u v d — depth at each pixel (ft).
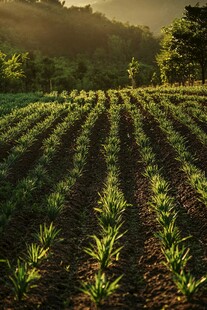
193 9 153.58
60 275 23.99
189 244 26.76
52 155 53.98
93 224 32.48
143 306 20.38
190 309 18.79
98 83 304.50
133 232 30.45
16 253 27.02
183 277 19.54
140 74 327.67
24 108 98.07
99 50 636.07
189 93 118.11
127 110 90.94
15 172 46.65
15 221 31.65
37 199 38.09
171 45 164.35
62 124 73.05
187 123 67.46
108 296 20.94
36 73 271.90
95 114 84.48
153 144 59.16
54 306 20.81
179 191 38.27
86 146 60.59
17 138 65.72
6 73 203.00
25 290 20.47
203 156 48.16
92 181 45.34
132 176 46.29
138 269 24.49
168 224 27.25
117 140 60.03
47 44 614.75
